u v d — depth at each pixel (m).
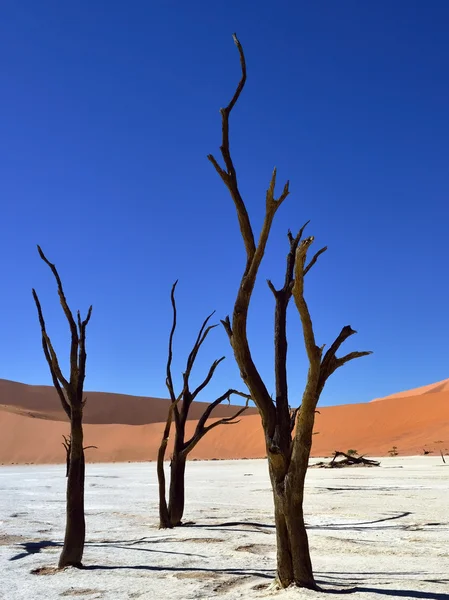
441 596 6.60
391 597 6.54
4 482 36.03
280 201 6.86
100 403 140.00
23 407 137.75
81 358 9.88
